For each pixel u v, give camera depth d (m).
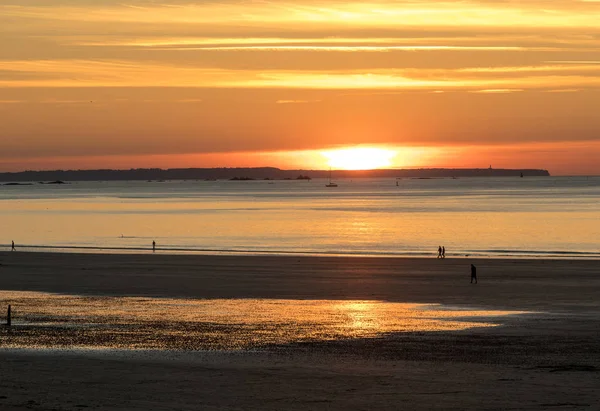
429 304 62.84
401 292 70.56
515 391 34.19
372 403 32.44
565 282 76.81
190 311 59.00
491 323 53.00
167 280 80.12
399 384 35.56
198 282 78.38
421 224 187.12
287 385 35.41
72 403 32.03
